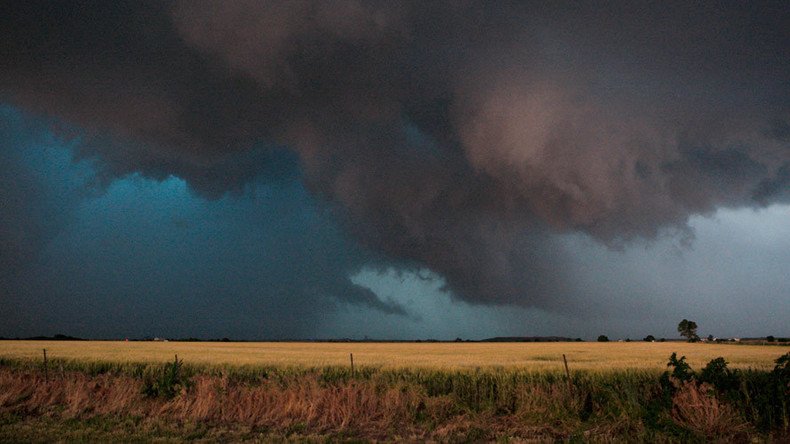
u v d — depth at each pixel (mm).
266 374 22375
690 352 47375
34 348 49438
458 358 34062
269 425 12336
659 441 10547
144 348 52062
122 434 10906
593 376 18234
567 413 12883
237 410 13500
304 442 10516
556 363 27578
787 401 11680
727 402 11914
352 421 12781
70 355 34219
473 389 15852
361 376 18906
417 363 27234
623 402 12688
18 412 13398
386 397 13812
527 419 12820
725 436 10789
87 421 12242
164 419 12672
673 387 12969
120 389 14719
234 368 24000
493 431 11781
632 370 19688
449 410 13789
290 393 14062
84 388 15359
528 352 48688
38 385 16094
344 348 60750
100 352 39969
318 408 13414
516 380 17500
